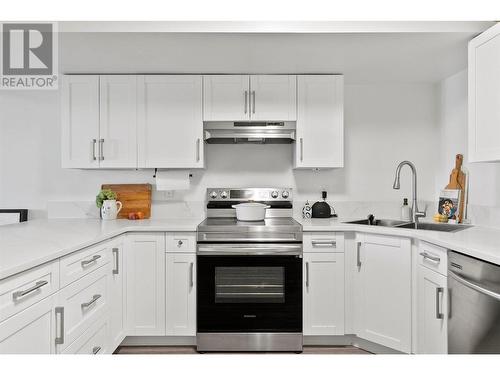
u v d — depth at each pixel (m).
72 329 1.71
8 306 1.23
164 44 2.27
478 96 2.03
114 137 2.83
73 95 2.82
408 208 2.98
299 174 3.18
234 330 2.51
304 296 2.57
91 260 1.91
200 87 2.83
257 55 2.46
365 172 3.20
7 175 3.15
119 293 2.41
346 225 2.58
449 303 1.83
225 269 2.51
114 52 2.39
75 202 3.14
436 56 2.49
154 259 2.57
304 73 2.86
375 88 3.19
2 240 1.85
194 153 2.83
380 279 2.40
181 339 2.64
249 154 3.18
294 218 3.11
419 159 3.20
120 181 3.16
